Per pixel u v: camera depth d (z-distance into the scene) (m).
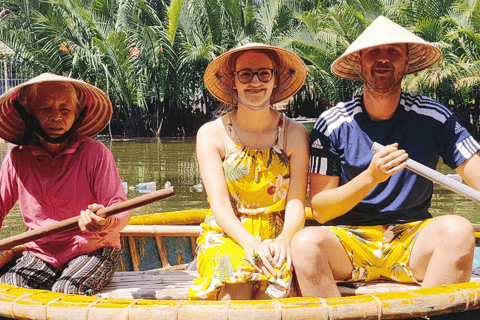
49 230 1.92
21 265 2.14
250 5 16.56
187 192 5.89
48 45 14.88
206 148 2.12
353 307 1.51
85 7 15.96
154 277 2.32
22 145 2.20
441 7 14.05
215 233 2.08
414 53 2.19
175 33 15.55
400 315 1.52
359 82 15.91
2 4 16.11
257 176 2.08
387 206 2.03
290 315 1.49
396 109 2.06
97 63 14.63
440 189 5.85
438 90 14.04
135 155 10.07
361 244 1.99
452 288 1.61
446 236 1.81
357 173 2.05
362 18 14.38
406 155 1.81
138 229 2.94
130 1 15.81
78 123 2.16
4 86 15.95
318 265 1.80
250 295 1.91
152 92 15.92
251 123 2.11
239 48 2.04
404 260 1.96
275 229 2.09
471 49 13.75
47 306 1.58
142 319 1.52
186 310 1.52
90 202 2.20
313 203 2.05
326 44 15.19
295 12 16.17
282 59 2.18
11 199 2.26
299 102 17.77
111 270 2.21
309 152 2.17
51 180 2.15
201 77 16.09
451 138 2.04
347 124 2.07
